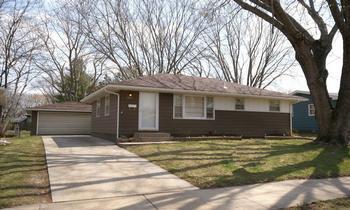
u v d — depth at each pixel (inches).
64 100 1503.4
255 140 653.3
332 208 219.1
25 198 232.5
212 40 1299.2
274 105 810.8
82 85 1526.8
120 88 617.6
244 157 414.9
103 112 745.6
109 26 1237.1
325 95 534.6
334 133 522.0
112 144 577.3
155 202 227.9
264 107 794.8
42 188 263.3
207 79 824.9
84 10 1528.1
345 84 518.0
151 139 605.3
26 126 1509.6
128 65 1275.8
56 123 1053.8
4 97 839.7
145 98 653.3
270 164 374.6
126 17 1230.3
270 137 745.0
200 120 707.4
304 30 531.8
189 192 257.4
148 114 653.3
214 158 403.9
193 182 290.2
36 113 1042.1
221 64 1330.0
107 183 280.5
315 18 540.4
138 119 641.6
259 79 1369.3
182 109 689.0
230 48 1334.9
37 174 312.3
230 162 377.4
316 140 548.7
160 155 425.4
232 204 225.6
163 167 352.2
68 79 1505.9
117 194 247.9
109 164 366.6
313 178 320.8
